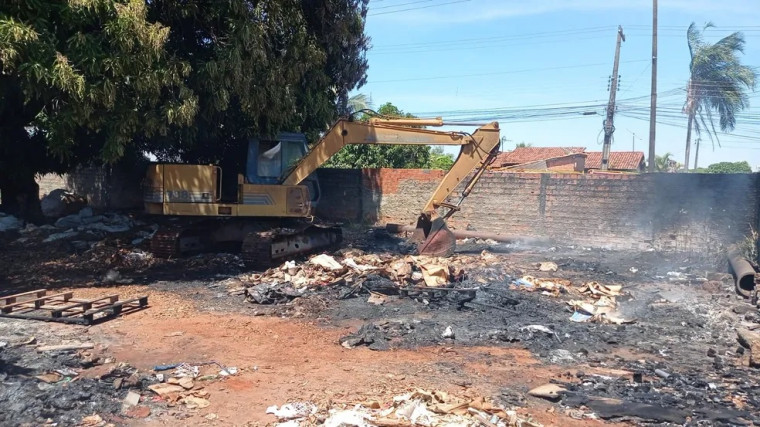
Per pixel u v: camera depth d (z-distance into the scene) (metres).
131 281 11.70
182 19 14.00
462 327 8.76
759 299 10.43
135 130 12.30
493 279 11.91
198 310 9.64
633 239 17.47
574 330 8.76
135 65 11.59
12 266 13.07
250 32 13.55
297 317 9.31
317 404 5.85
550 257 15.57
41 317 8.80
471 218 20.41
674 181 16.66
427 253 14.09
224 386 6.38
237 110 15.58
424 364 7.23
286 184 14.07
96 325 8.63
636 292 11.35
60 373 6.41
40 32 10.77
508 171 21.11
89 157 18.08
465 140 14.07
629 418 5.71
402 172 22.00
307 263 12.05
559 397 6.17
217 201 13.45
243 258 12.82
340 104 21.08
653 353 7.88
